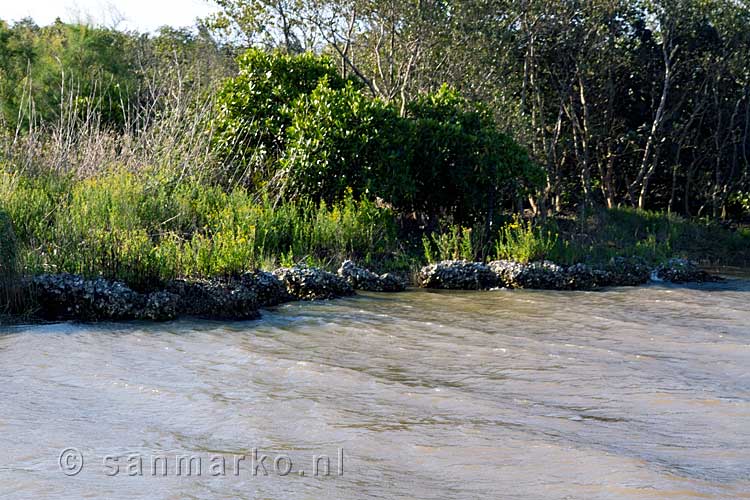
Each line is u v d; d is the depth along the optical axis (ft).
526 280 54.95
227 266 43.93
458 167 64.13
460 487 20.48
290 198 61.16
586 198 93.56
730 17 96.94
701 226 91.25
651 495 19.95
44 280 39.73
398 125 62.95
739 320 44.65
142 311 39.63
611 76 98.32
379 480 20.89
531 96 94.02
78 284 39.68
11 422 24.43
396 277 52.34
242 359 32.65
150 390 27.99
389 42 78.59
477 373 31.68
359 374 30.78
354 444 23.41
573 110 94.58
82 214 46.16
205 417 25.45
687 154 103.60
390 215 61.00
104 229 45.37
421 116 67.62
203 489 20.18
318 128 60.64
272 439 23.73
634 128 102.99
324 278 47.96
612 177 100.53
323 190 61.36
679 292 54.90
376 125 61.62
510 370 32.24
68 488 20.03
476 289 53.93
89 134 61.00
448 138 64.03
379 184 61.05
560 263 58.70
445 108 67.51
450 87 77.20
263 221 54.49
